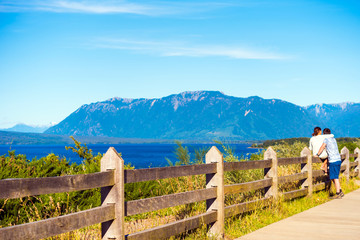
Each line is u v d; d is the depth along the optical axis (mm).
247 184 8258
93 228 7566
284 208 9312
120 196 4914
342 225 7910
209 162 7156
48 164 9633
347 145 25859
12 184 3727
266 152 9469
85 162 10469
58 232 4137
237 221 7977
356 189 14258
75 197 8281
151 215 8883
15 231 3721
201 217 6629
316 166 14891
